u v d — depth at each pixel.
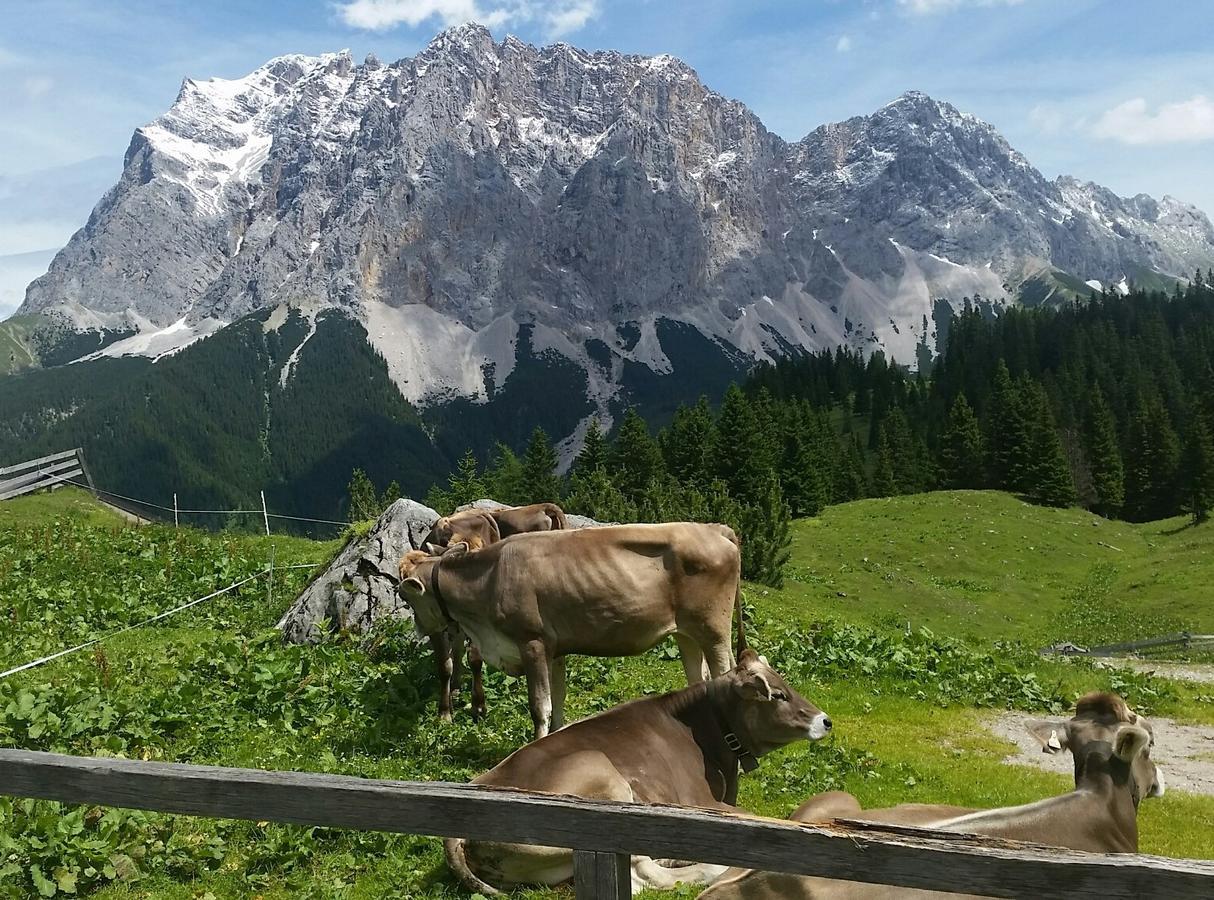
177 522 37.50
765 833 4.11
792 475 85.12
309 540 32.53
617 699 15.01
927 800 11.30
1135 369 147.62
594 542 11.17
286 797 4.74
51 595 20.56
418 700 13.93
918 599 51.16
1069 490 90.56
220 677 14.80
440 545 15.99
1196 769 14.30
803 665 18.08
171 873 8.71
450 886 8.20
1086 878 3.72
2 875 8.03
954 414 109.38
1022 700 17.17
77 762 5.04
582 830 4.35
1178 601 53.53
